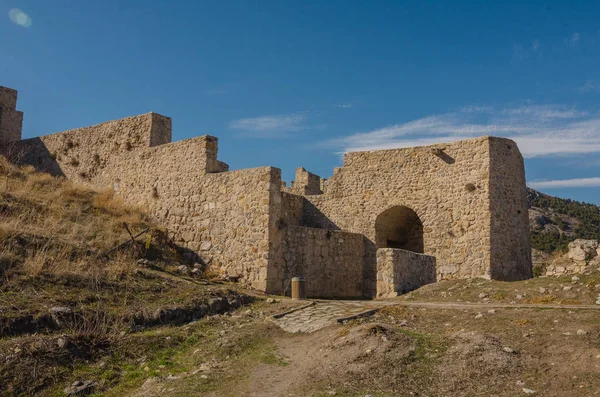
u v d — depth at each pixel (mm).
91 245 19172
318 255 24250
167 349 12961
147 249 21375
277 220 22078
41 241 17500
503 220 25688
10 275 14625
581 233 59594
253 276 21562
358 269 27297
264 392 9727
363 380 9727
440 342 11031
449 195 26625
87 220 22562
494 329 11930
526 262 26844
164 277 18125
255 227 21969
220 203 23578
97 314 13719
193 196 24828
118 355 12344
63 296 14328
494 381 9172
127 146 29172
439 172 27125
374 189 28781
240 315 16062
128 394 10648
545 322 11883
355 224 28938
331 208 29859
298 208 30172
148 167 27547
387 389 9328
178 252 23828
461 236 25922
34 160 35125
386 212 28453
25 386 10664
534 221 62375
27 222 19812
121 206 25938
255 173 22469
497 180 25797
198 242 23906
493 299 17125
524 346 10461
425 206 27219
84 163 31875
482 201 25516
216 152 25344
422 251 29688
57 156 33688
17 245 16547
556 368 9281
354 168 29625
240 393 9781
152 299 15742
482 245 25203
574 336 10523
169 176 26266
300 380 10109
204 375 11039
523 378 9133
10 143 37125
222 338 13484
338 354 10914
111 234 21203
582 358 9430
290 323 14570
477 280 20125
